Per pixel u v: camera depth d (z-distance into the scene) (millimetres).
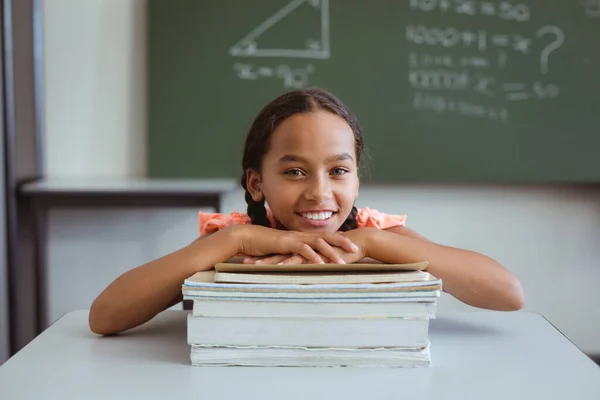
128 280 887
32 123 2398
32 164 2396
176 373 737
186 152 2482
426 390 687
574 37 2492
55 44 2484
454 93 2494
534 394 681
